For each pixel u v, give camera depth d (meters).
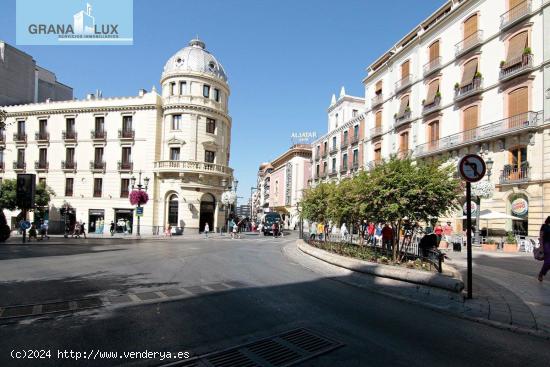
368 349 4.44
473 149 24.41
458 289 6.90
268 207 92.06
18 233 32.56
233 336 4.82
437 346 4.59
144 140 35.75
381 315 6.00
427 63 29.58
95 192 36.47
